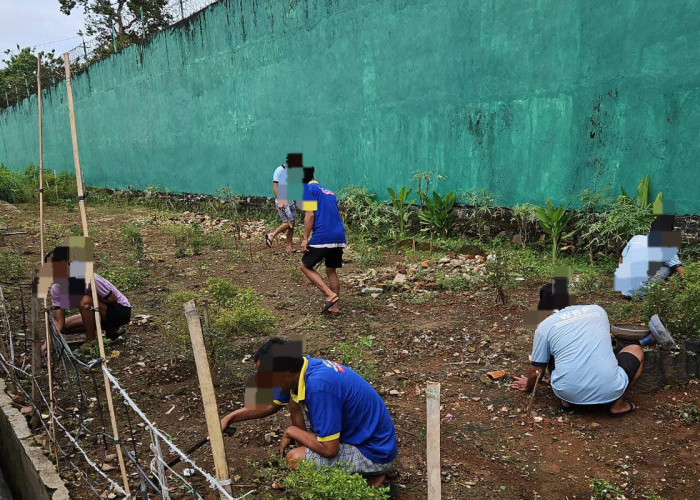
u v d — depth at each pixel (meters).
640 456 3.66
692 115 6.84
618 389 4.04
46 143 22.97
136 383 4.78
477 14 8.72
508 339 5.48
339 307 6.60
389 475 3.51
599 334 4.11
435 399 2.32
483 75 8.81
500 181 8.86
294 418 3.46
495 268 6.65
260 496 3.35
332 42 10.94
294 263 8.78
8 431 4.27
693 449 3.71
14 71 33.22
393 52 9.93
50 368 3.82
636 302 5.90
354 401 3.21
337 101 11.08
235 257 9.19
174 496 3.38
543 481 3.46
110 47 18.64
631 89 7.31
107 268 8.41
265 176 13.02
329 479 2.81
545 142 8.25
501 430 4.01
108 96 18.28
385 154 10.39
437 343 5.47
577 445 3.80
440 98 9.41
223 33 13.45
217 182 14.48
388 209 10.02
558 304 4.32
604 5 7.41
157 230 12.04
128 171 18.05
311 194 6.18
